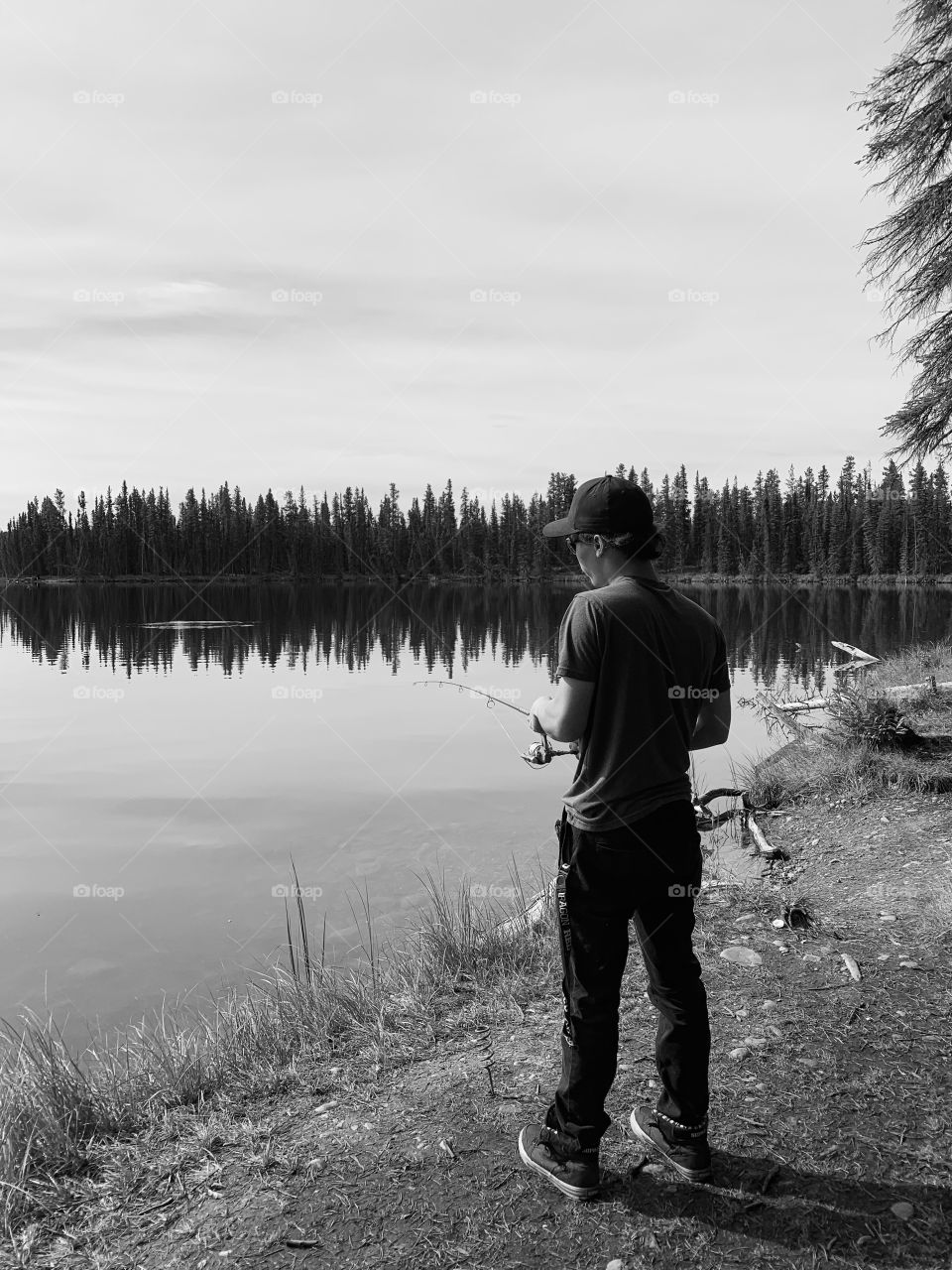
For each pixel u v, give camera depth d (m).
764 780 9.07
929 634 29.42
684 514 86.12
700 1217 2.51
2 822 9.24
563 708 2.44
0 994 5.27
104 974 5.51
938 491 68.88
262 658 26.28
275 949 5.81
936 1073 3.16
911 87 12.51
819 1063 3.27
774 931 4.70
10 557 102.38
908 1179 2.62
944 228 13.01
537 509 98.44
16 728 15.09
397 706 17.28
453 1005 4.09
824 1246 2.38
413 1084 3.34
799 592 63.66
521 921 5.13
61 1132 3.15
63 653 28.08
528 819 8.92
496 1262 2.39
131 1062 3.86
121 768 11.92
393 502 105.94
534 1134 2.80
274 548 105.12
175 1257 2.50
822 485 85.00
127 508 104.62
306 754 12.73
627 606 2.44
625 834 2.45
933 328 13.53
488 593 75.44
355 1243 2.49
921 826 6.99
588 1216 2.54
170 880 7.28
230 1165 2.91
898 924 4.77
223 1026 4.13
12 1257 2.56
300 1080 3.48
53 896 6.91
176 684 20.94
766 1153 2.77
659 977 2.64
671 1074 2.66
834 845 6.99
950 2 11.86
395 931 5.89
